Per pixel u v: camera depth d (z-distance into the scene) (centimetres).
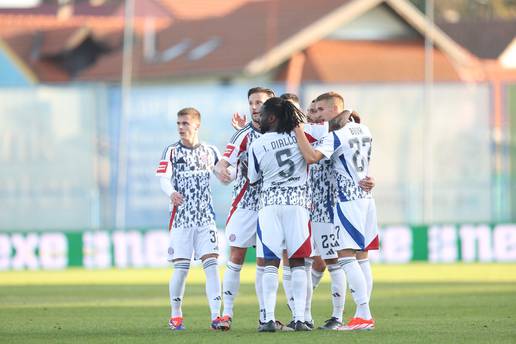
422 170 6912
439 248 6806
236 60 8656
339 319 2878
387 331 2755
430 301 4025
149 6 9681
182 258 2964
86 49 9919
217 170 2886
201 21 9269
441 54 9156
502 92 6988
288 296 2942
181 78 8919
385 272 6044
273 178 2723
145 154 6825
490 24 10894
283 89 6806
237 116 2992
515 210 6844
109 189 6831
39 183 6869
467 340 2548
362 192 2756
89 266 6769
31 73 9800
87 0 11106
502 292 4459
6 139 6900
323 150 2706
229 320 2886
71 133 6875
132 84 9031
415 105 6919
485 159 6894
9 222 6875
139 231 6788
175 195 2922
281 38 8738
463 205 6862
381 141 6919
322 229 2856
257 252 2747
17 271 6556
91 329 2991
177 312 2966
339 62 8844
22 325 3136
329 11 8831
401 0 9006
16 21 10094
